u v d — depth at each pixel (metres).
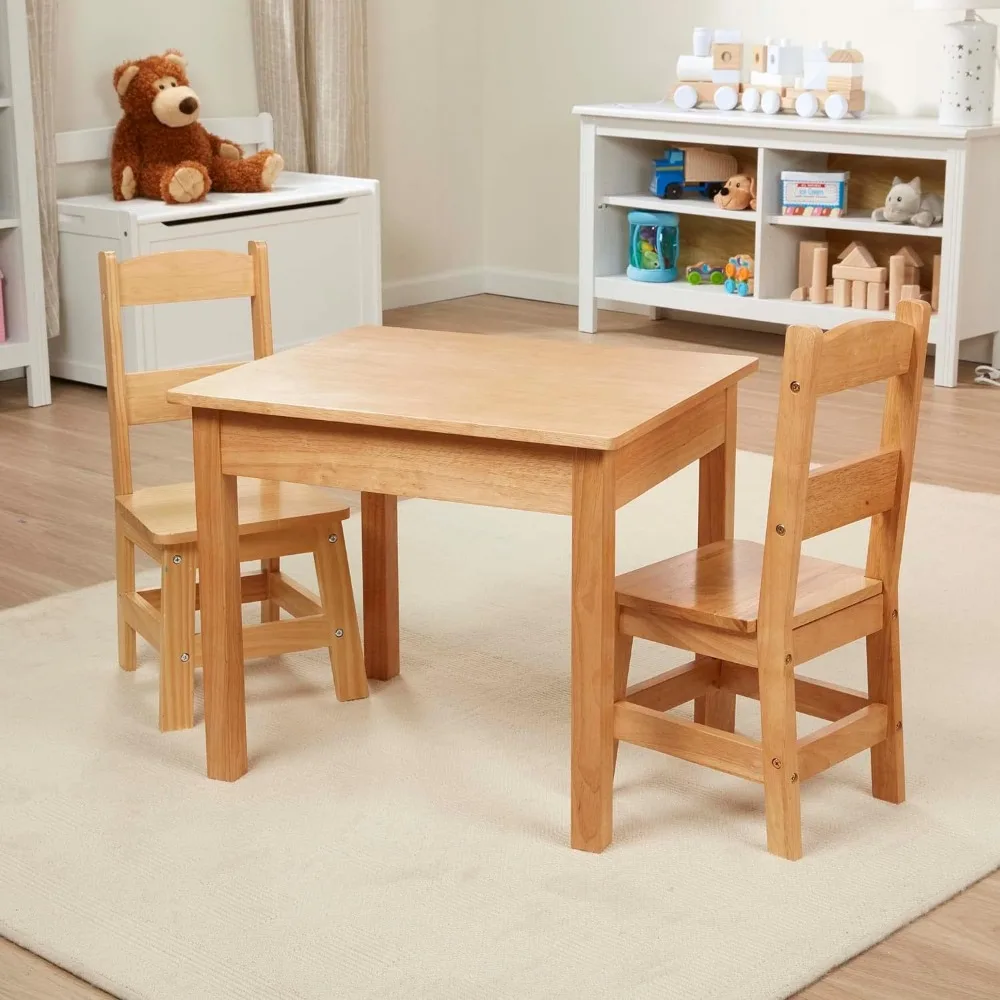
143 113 4.79
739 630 1.99
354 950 1.84
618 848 2.08
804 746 2.04
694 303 5.20
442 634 2.87
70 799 2.24
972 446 4.06
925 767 2.32
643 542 3.38
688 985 1.76
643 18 5.62
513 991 1.75
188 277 2.66
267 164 4.90
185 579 2.42
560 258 6.14
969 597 3.00
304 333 4.98
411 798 2.24
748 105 5.02
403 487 2.08
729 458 2.35
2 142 4.40
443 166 6.15
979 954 1.84
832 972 1.80
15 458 4.02
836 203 4.87
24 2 4.31
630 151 5.44
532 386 2.19
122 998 1.76
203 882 2.01
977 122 4.50
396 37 5.86
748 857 2.05
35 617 2.94
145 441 4.20
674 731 2.07
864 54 5.04
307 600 2.67
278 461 2.15
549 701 2.57
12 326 4.53
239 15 5.32
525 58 6.04
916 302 2.03
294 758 2.37
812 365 1.86
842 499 2.00
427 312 5.98
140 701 2.58
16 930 1.90
